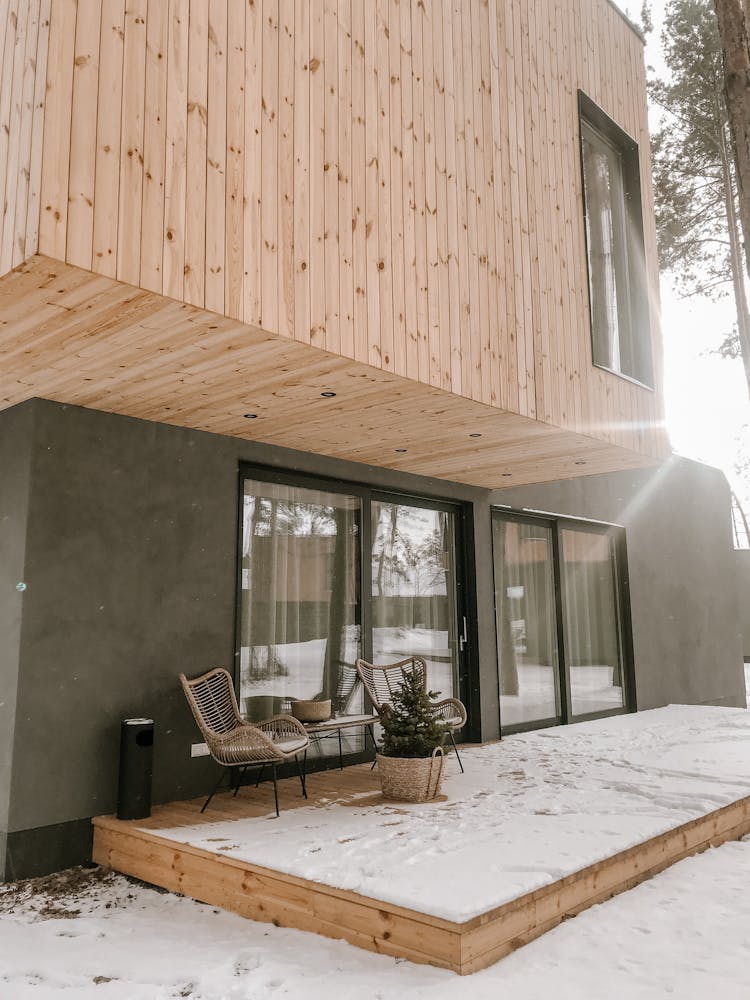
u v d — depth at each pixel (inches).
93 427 177.6
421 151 171.8
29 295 115.4
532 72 217.9
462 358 173.2
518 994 101.3
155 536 185.9
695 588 413.4
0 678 163.9
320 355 143.0
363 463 240.7
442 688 265.0
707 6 556.4
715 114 562.3
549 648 310.3
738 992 102.0
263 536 214.8
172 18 125.2
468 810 167.5
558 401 203.2
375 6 165.9
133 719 174.7
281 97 141.4
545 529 319.0
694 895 136.9
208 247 124.3
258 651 209.5
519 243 199.5
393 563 253.8
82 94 111.3
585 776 203.6
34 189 105.6
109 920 133.8
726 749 242.8
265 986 106.3
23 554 163.5
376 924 116.3
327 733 223.1
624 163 273.1
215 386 161.0
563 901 125.0
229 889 137.3
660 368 260.8
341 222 148.7
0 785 158.6
